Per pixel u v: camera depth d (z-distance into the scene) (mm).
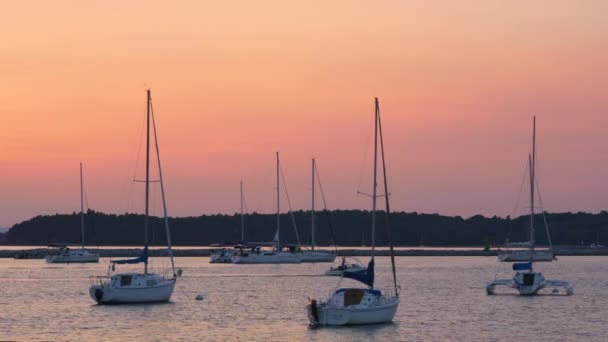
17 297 99188
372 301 71375
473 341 66188
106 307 86375
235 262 178625
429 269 171125
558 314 83125
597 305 91250
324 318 70688
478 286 119188
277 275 143000
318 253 178000
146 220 91250
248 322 76312
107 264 185250
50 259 183500
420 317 79750
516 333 70438
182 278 134500
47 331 70812
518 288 103188
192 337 67875
